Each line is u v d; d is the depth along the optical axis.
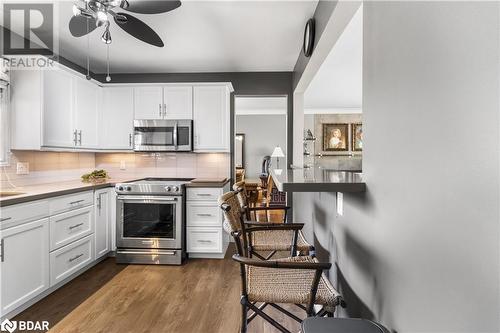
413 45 0.78
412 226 0.78
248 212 2.26
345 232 1.40
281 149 8.69
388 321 0.93
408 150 0.81
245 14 2.45
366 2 1.15
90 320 2.05
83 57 3.46
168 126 3.62
